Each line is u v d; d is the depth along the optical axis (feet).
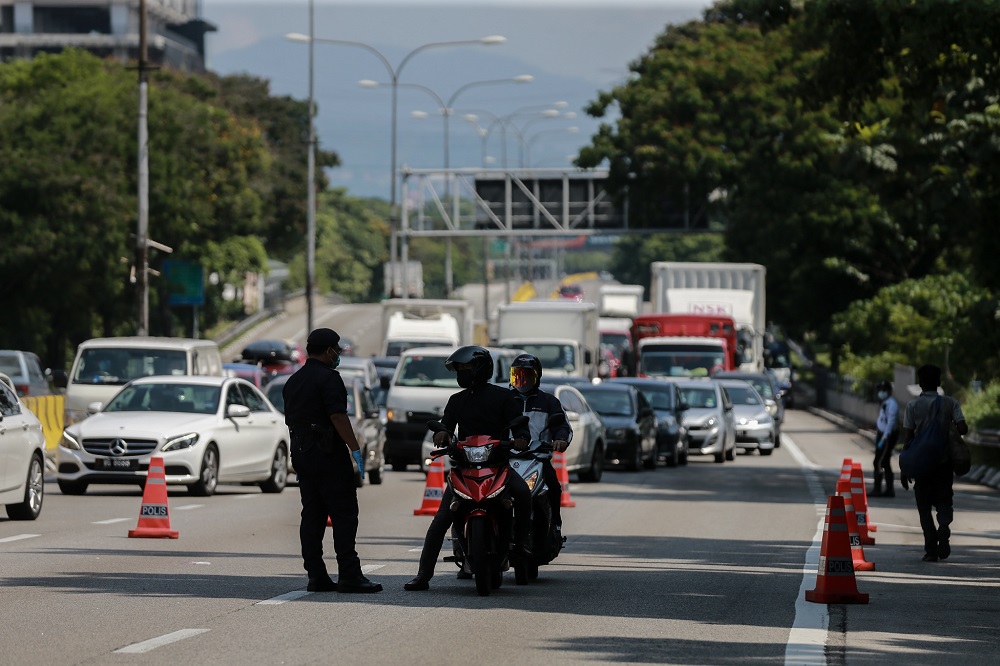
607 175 618.03
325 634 90.43
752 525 179.11
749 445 360.69
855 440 428.56
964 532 179.01
